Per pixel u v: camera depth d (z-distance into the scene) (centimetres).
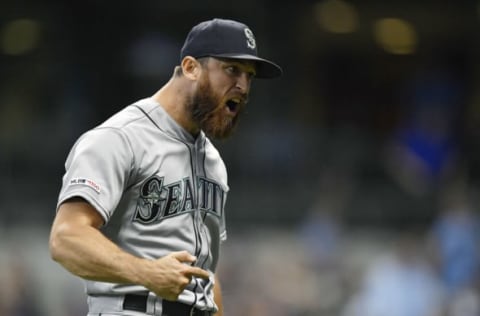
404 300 4175
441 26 7144
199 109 1748
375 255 4953
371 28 7081
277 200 5391
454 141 5944
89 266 1605
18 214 5284
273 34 6769
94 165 1689
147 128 1755
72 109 6425
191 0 6681
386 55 7100
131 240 1738
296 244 4922
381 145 6053
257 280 4516
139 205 1738
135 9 6681
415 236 4556
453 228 4462
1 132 6303
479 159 5828
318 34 6938
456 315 4153
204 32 1750
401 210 5350
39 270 4875
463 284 4347
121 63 6644
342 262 4853
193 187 1794
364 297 4275
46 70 6719
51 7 6831
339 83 6988
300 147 5881
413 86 6894
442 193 5372
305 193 5447
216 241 1870
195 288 1781
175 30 6706
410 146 5669
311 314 4469
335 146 5912
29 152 5850
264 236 5097
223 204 1878
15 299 4444
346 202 5388
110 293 1734
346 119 6850
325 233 4891
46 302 4753
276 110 6469
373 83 7031
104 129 1728
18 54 6831
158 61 6606
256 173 5697
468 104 6725
